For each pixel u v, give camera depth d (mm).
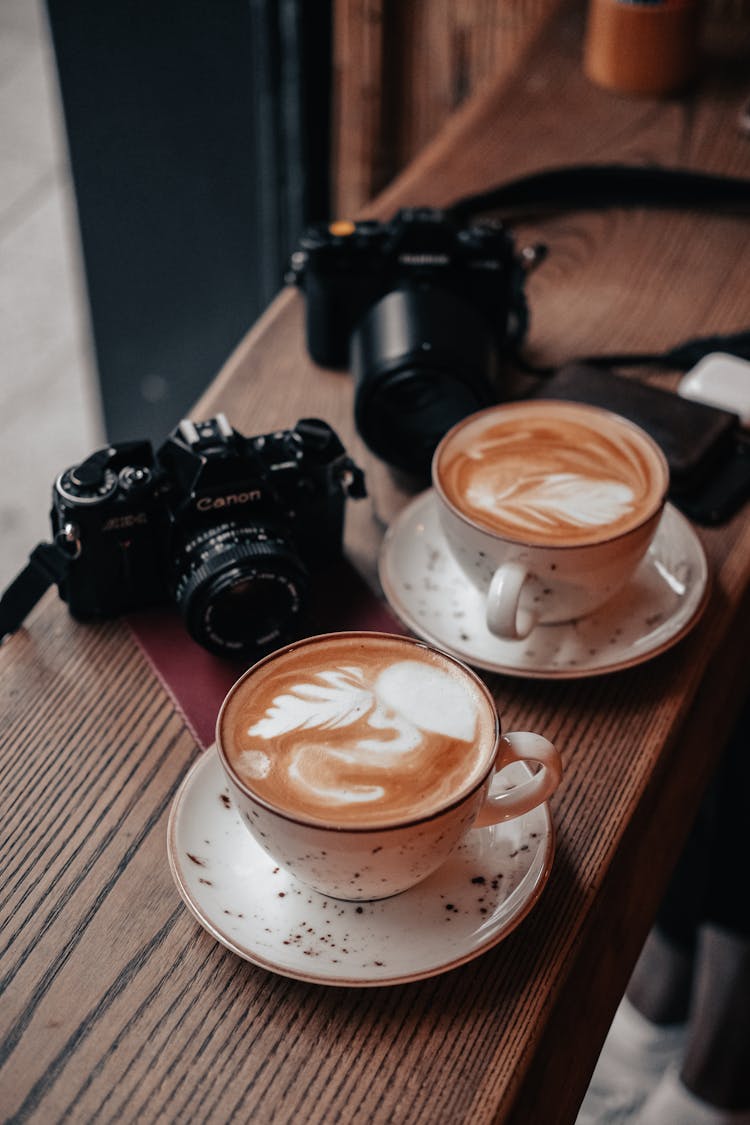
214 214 1820
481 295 928
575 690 726
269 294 1868
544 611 715
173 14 1577
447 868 592
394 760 548
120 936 594
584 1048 624
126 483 719
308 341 994
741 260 1132
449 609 754
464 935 560
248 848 601
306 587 732
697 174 1171
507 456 749
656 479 725
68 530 716
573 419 772
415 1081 537
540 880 575
